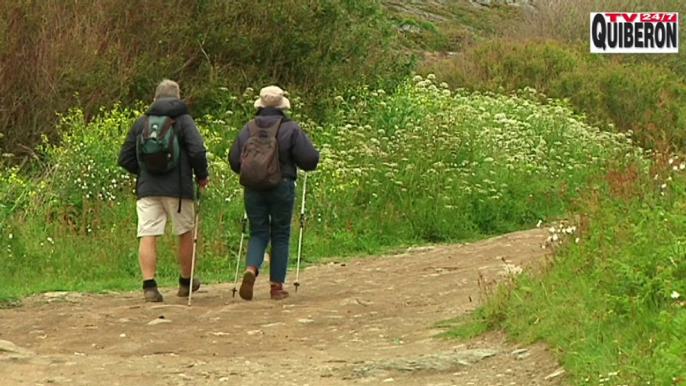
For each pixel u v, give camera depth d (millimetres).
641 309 12094
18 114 30344
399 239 28203
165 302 18766
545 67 48156
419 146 31484
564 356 11922
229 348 14734
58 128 29844
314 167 18875
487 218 30281
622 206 16188
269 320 16797
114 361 13719
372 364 12961
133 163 19047
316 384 12219
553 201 31672
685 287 12375
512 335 13586
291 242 25938
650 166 19016
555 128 37125
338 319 16781
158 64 33219
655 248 13469
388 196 29438
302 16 36594
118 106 30938
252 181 18484
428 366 12672
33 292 20234
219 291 20469
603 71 48156
